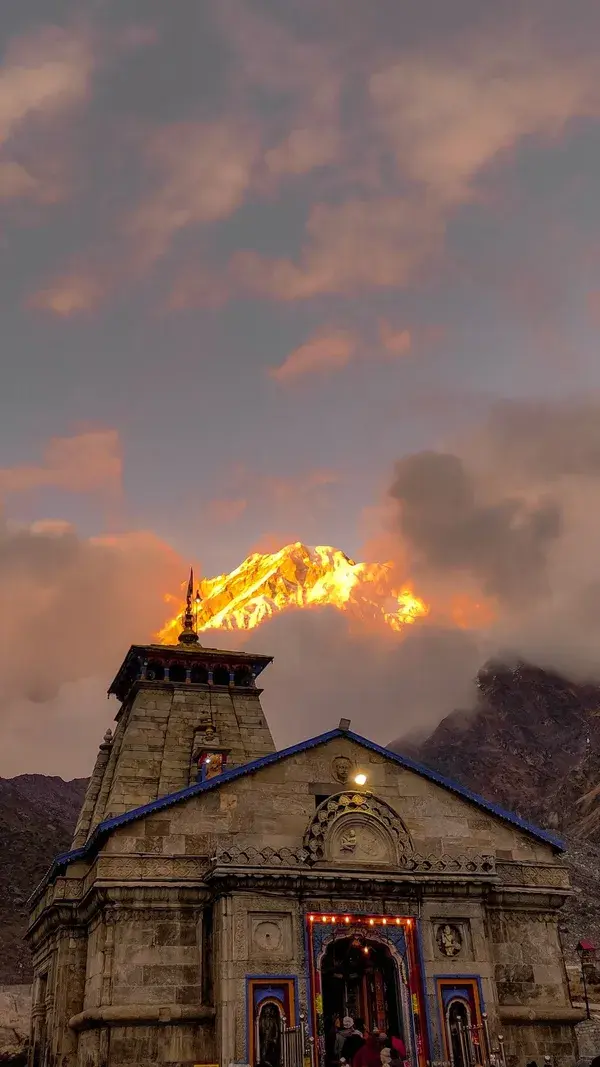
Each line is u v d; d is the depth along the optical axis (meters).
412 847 31.66
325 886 29.97
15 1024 52.31
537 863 34.62
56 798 169.00
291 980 28.41
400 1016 29.17
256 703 45.81
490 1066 28.41
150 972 29.48
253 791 32.81
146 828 31.44
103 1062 27.75
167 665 45.88
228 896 29.19
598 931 89.75
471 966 30.42
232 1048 26.88
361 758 34.41
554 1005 32.31
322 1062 27.38
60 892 33.62
